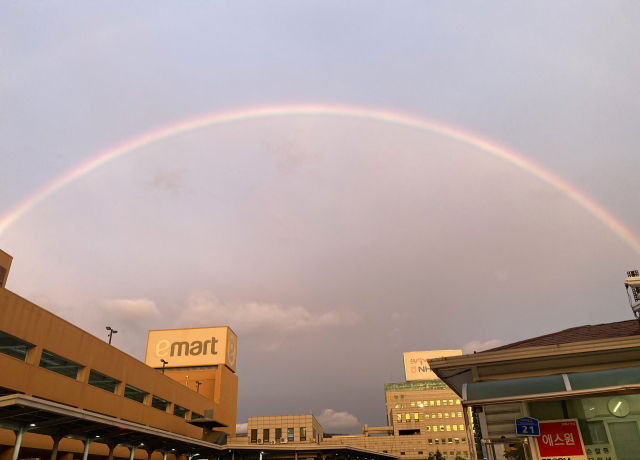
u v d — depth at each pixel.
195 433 61.75
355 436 126.75
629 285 22.16
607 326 22.50
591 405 16.06
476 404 16.58
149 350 89.75
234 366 94.12
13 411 19.88
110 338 51.59
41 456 32.91
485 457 17.31
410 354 154.12
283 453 60.78
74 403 35.19
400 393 139.25
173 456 53.94
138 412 45.91
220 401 80.06
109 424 25.27
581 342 17.20
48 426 23.25
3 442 29.11
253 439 88.75
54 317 33.75
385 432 138.75
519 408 16.73
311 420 89.44
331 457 66.12
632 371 15.91
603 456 15.41
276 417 90.19
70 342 35.47
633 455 15.15
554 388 16.22
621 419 15.60
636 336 16.73
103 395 39.53
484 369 18.19
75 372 36.75
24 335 30.39
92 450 38.66
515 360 17.61
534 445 16.06
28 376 30.22
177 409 58.28
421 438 124.56
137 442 33.81
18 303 30.12
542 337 23.56
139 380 46.88
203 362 87.62
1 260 34.25
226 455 58.25
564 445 15.77
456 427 131.75
